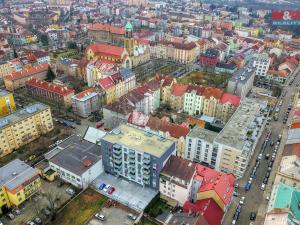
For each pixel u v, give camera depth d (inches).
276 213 4153.5
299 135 5925.2
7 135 6205.7
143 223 4768.7
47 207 4982.8
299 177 5108.3
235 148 5477.4
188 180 4854.8
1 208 4817.9
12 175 4972.9
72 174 5339.6
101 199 5157.5
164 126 6338.6
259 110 6870.1
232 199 5270.7
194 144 5969.5
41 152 6358.3
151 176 5128.0
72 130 7258.9
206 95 7849.4
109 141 5241.1
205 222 4128.9
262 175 5880.9
